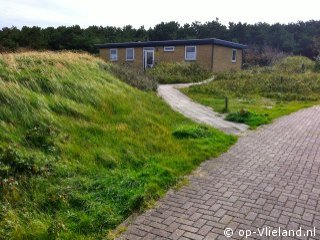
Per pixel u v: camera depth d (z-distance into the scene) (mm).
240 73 23938
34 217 4301
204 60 26375
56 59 11250
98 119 7988
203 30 56406
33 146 5992
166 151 7109
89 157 6098
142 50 29297
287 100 16391
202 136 8445
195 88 17984
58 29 43281
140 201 4855
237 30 57219
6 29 36656
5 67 8875
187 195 5238
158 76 21781
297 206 4848
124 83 12461
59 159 5805
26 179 5027
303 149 7828
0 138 5809
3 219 4148
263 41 54312
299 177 6008
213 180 5855
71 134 6801
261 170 6375
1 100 6898
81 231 4184
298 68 28719
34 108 7125
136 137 7504
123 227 4312
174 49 27703
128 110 9266
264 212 4668
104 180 5395
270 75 22172
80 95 8844
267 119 11273
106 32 49969
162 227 4312
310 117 12023
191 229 4250
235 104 14352
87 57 14250
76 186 5137
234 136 8938
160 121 9367
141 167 6199
